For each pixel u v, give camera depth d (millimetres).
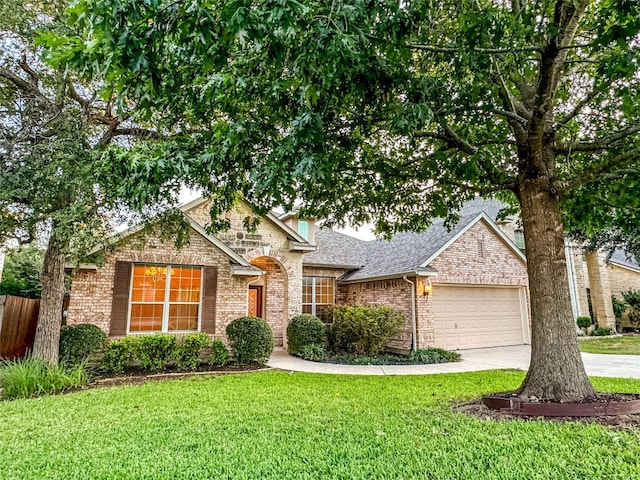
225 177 5430
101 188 6711
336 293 16406
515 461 3613
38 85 7711
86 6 2355
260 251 13164
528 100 6098
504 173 6277
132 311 10430
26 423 5121
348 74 3834
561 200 6668
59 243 7969
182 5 2426
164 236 8891
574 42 5559
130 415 5473
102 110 8297
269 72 3914
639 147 5266
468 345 13680
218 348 10008
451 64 4719
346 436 4449
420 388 7238
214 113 5074
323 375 8828
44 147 6715
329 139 4930
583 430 4320
